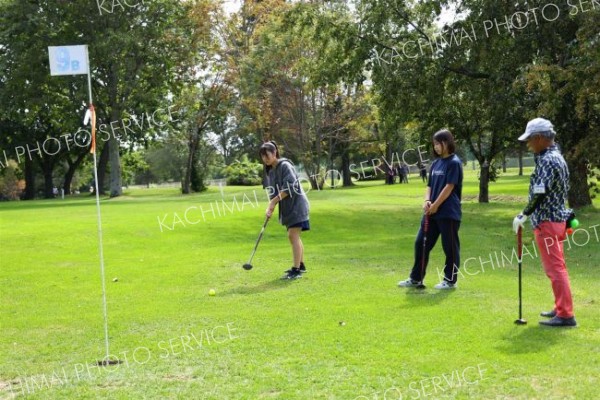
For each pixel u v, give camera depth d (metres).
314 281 7.90
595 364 4.55
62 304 6.98
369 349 5.03
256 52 29.66
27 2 27.89
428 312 6.14
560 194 5.51
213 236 12.48
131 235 12.27
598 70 13.41
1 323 6.22
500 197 26.20
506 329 5.49
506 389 4.13
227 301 6.90
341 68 19.16
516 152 24.05
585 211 16.67
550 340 5.14
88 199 31.67
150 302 6.97
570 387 4.13
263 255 10.17
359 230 14.37
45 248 10.92
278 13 21.25
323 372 4.55
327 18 18.84
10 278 8.48
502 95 16.36
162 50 30.00
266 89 31.53
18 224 13.89
